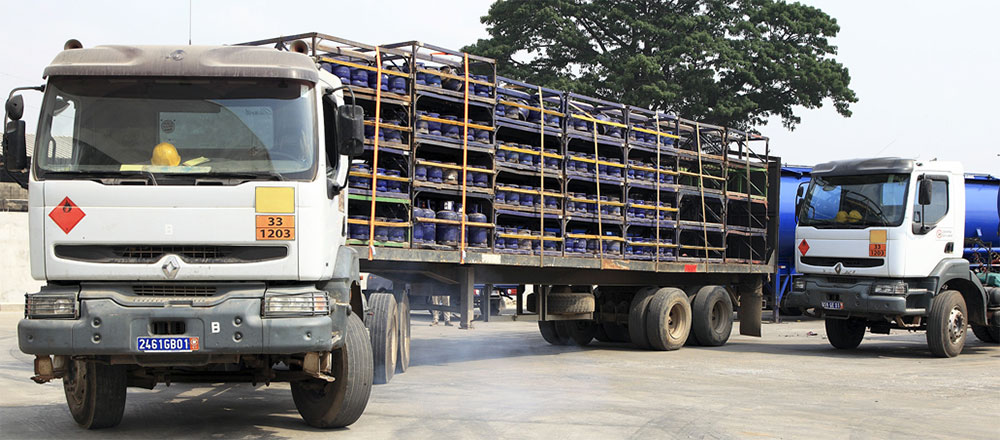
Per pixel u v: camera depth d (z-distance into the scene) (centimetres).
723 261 1652
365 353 761
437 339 1758
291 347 665
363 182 1082
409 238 1127
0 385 1024
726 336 1669
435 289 1241
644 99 3155
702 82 3222
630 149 1487
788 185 2322
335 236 753
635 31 3381
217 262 673
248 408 887
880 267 1480
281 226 679
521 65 3534
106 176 675
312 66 720
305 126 702
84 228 667
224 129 691
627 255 1475
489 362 1334
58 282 690
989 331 1750
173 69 687
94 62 687
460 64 1203
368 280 1230
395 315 1124
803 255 1584
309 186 687
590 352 1519
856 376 1223
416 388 1029
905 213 1471
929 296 1491
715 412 891
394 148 1112
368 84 1099
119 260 670
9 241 2456
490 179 1241
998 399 1032
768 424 832
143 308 656
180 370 759
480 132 1220
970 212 2278
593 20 3488
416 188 1130
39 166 677
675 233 1571
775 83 3469
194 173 677
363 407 767
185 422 805
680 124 1597
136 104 689
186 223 670
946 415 914
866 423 853
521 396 975
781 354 1522
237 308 661
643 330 1541
